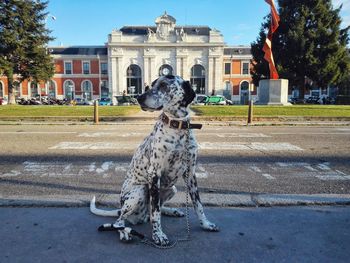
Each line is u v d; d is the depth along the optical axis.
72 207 4.00
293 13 43.38
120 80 68.00
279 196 4.32
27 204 4.01
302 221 3.56
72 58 70.00
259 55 45.53
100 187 5.07
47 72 42.91
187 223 3.29
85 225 3.46
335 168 6.39
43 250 2.94
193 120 16.58
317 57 42.09
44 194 4.70
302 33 41.66
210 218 3.65
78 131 12.23
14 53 38.94
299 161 6.98
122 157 7.34
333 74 42.22
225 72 71.44
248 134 11.38
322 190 4.94
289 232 3.30
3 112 18.50
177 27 71.06
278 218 3.64
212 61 68.81
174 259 2.81
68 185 5.18
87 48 72.62
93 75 70.56
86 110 19.38
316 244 3.06
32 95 68.44
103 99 57.00
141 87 68.81
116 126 14.12
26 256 2.83
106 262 2.76
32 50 40.31
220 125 14.63
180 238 3.19
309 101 52.97
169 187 3.40
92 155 7.56
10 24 38.59
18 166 6.48
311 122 15.77
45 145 8.95
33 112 18.47
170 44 67.94
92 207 3.81
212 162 6.82
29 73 41.12
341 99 48.53
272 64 26.53
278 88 25.84
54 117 16.86
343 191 4.89
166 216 3.75
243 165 6.57
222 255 2.88
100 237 3.20
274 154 7.73
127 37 68.00
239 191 4.86
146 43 67.62
